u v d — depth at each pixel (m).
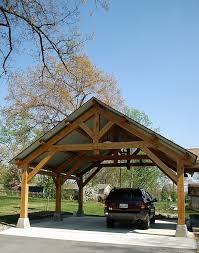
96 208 33.91
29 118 35.75
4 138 49.34
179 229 13.81
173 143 14.14
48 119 35.34
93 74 32.97
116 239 12.92
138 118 41.81
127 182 43.22
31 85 34.31
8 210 25.44
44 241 12.23
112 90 36.88
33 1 14.30
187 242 12.42
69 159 19.50
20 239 12.63
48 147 16.03
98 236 13.62
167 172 14.27
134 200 15.85
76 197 54.03
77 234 14.08
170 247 11.39
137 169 41.06
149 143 14.63
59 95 33.53
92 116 15.87
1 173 61.00
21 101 34.84
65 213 25.30
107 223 16.28
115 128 17.19
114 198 16.12
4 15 14.11
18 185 66.44
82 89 33.12
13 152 47.22
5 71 15.64
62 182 19.97
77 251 10.41
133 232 14.94
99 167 23.30
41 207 31.03
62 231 14.91
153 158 14.48
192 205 38.88
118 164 22.27
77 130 16.16
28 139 36.91
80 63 28.97
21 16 14.34
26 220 15.93
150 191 46.25
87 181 23.98
